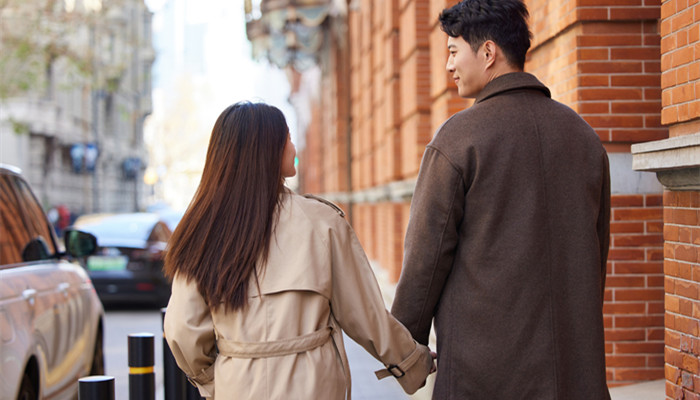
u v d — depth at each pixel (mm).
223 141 2742
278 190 2725
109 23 27547
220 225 2662
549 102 2889
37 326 4668
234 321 2619
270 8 20391
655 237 4934
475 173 2754
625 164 4918
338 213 2758
